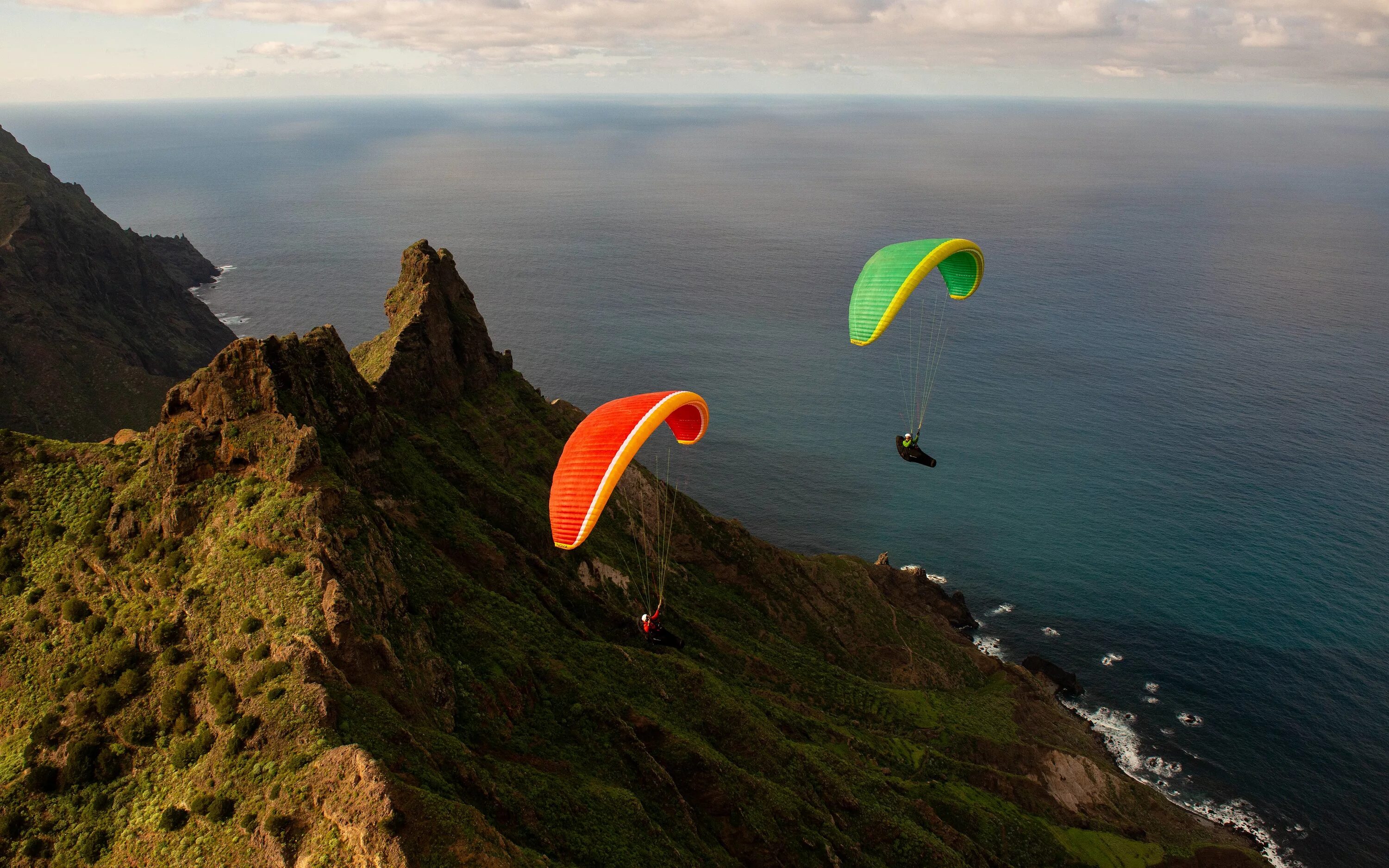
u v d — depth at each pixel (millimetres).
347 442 51938
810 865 43875
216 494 40781
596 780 40312
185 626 36312
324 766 29203
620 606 63250
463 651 42750
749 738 50469
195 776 31391
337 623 33906
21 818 32781
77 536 41156
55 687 36594
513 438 73062
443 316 71438
